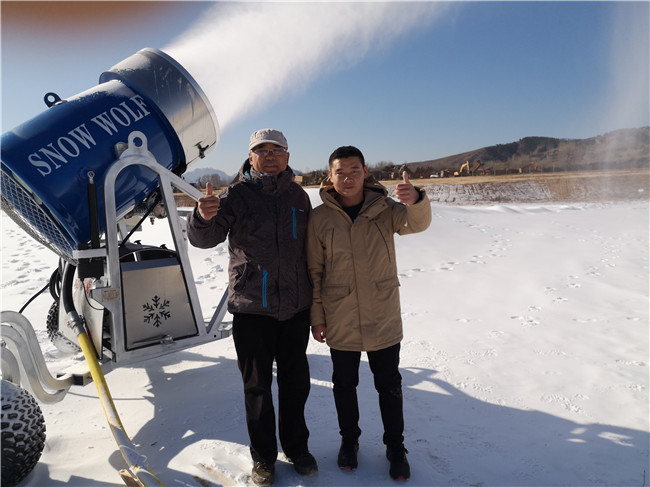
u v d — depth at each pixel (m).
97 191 2.75
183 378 3.46
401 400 2.29
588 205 17.55
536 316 4.77
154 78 3.06
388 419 2.27
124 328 2.73
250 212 2.27
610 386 3.11
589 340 4.00
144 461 2.05
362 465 2.33
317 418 2.82
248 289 2.24
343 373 2.31
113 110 2.90
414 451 2.43
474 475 2.23
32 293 6.84
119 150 2.80
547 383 3.19
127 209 3.09
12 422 2.10
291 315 2.28
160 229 10.05
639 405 2.86
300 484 2.18
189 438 2.62
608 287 5.90
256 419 2.20
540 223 12.45
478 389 3.13
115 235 2.69
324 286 2.33
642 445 2.45
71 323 2.84
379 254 2.28
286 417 2.31
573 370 3.39
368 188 2.36
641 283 6.08
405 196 2.14
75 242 2.81
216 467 2.32
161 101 3.04
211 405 3.00
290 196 2.33
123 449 2.05
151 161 2.87
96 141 2.77
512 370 3.42
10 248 10.16
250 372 2.23
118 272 2.69
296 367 2.33
